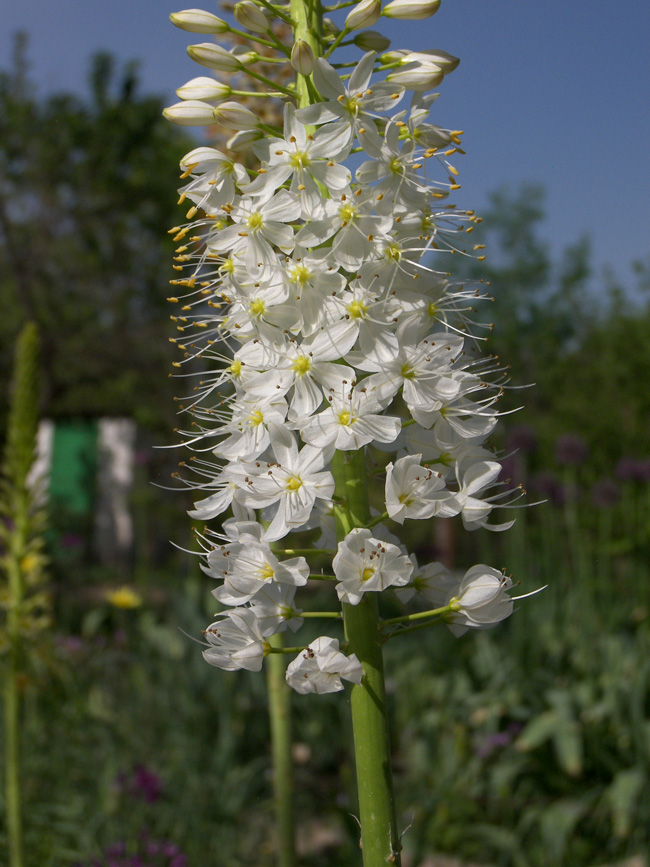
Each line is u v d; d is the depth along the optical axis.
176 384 2.46
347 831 0.79
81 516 2.44
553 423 2.71
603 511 1.41
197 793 0.81
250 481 0.33
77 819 0.76
